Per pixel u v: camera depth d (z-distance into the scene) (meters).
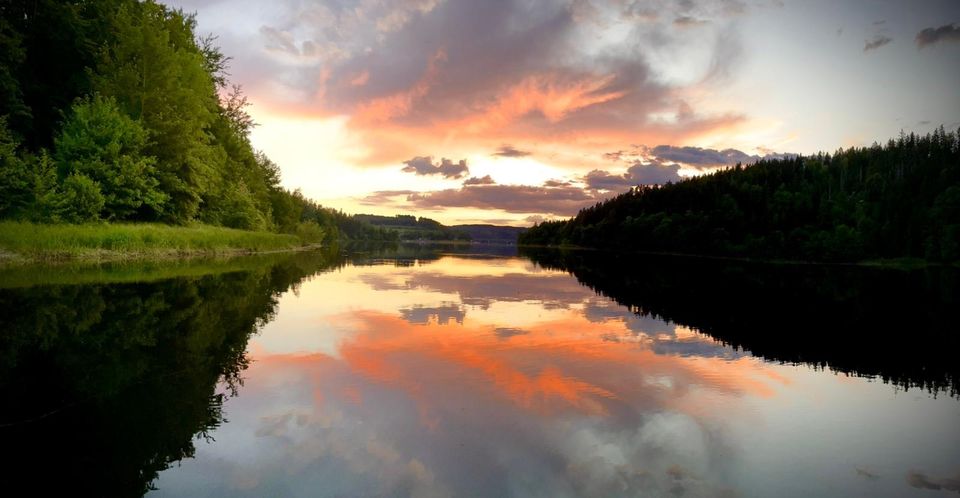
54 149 34.91
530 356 9.53
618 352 10.10
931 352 11.08
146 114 35.94
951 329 14.34
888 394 7.86
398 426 5.85
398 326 12.10
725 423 6.41
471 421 6.09
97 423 5.53
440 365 8.63
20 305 11.71
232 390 6.89
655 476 4.84
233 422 5.80
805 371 9.16
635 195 154.75
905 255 87.19
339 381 7.50
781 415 6.78
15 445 4.91
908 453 5.63
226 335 10.20
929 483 4.88
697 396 7.44
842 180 129.50
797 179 131.25
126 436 5.27
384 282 22.83
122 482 4.35
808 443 5.85
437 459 5.04
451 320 13.24
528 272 33.28
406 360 8.90
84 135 29.67
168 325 10.71
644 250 125.75
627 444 5.61
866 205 109.62
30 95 35.59
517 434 5.74
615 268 42.31
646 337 11.77
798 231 97.25
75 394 6.36
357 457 5.01
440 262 43.12
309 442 5.33
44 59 37.59
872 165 138.50
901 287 31.95
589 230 149.38
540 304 17.05
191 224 40.66
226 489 4.30
